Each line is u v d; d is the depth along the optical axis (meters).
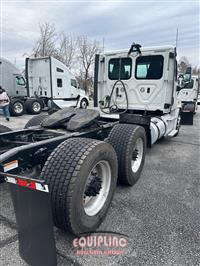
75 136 2.75
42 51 26.08
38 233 1.61
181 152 5.10
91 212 2.12
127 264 1.77
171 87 4.57
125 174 3.01
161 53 4.41
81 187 1.84
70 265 1.75
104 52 5.02
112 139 3.07
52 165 1.88
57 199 1.78
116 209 2.58
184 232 2.17
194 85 12.87
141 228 2.23
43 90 12.44
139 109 4.86
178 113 6.61
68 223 1.81
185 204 2.72
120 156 2.96
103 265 1.76
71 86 13.43
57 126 3.23
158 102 4.66
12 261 1.79
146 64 4.61
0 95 9.18
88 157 1.91
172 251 1.92
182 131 7.94
